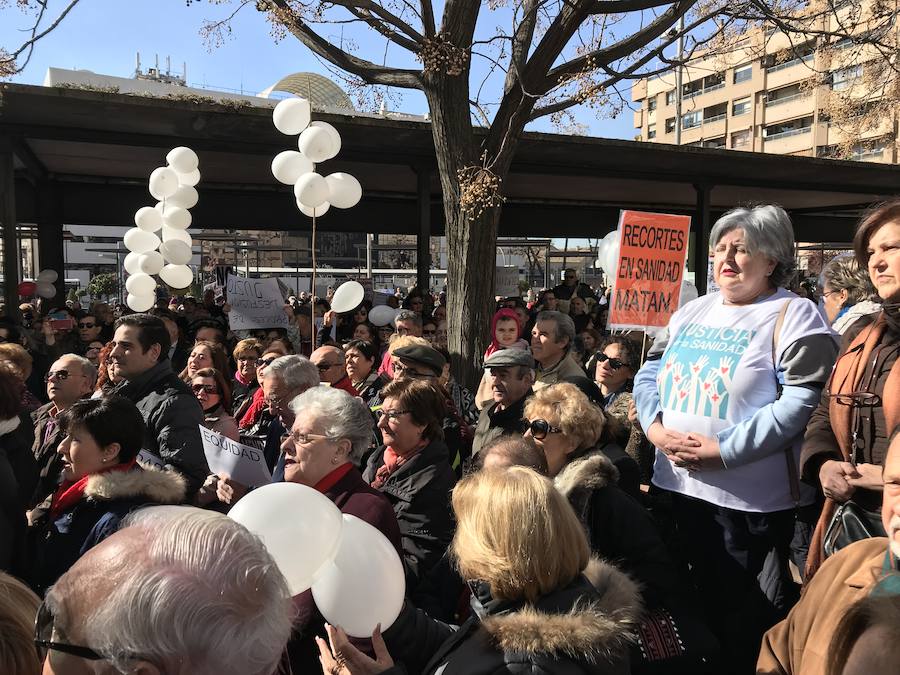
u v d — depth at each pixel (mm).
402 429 3080
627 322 4066
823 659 1387
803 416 2475
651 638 2246
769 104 43875
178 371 7246
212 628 988
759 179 15227
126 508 2486
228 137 10492
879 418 2193
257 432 4883
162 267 7652
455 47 6914
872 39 8203
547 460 2803
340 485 2580
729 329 2729
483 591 1672
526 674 1419
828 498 2279
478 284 7512
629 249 4059
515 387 4039
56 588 1050
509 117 7402
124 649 959
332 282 31938
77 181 14742
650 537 2438
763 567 2660
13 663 1194
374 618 1830
